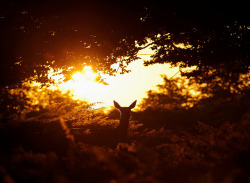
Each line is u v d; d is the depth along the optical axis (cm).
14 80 1007
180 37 1014
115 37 952
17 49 928
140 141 945
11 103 920
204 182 461
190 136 804
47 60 993
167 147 836
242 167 607
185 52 1025
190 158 697
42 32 945
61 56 988
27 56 962
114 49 1019
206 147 738
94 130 1046
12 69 981
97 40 962
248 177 538
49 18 921
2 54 923
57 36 948
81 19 897
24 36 923
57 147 698
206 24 927
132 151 719
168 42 1051
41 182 478
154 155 603
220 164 605
